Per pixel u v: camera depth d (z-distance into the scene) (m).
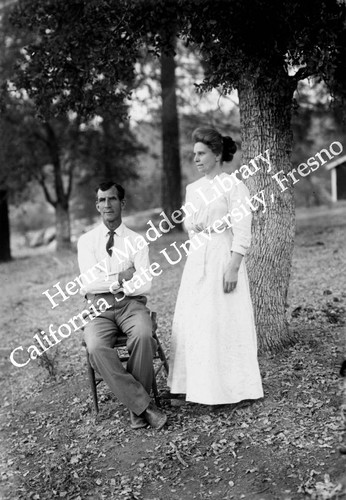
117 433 3.90
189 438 3.68
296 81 4.67
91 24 5.42
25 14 6.16
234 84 4.61
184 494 3.15
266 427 3.65
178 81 13.18
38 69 6.06
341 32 4.10
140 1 4.73
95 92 5.97
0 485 3.51
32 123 15.86
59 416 4.34
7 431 4.26
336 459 3.22
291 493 2.99
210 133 3.90
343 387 3.99
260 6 4.06
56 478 3.47
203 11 4.22
